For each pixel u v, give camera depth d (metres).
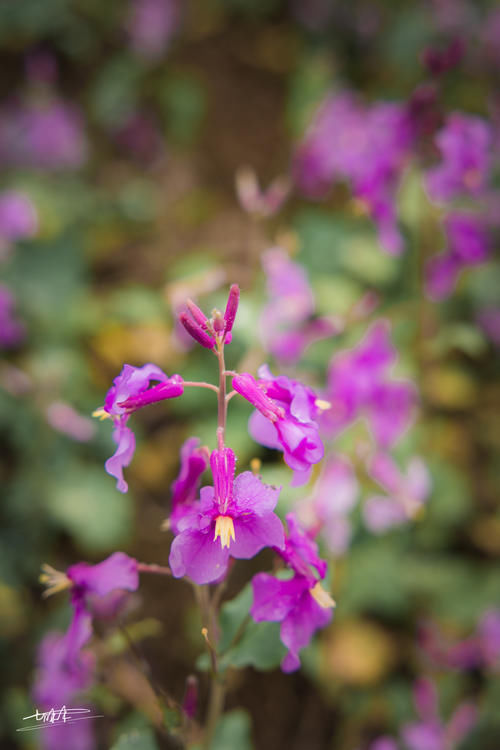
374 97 0.78
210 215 0.69
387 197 0.44
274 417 0.23
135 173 0.74
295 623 0.24
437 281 0.48
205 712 0.44
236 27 0.85
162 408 0.55
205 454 0.25
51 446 0.50
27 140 0.71
